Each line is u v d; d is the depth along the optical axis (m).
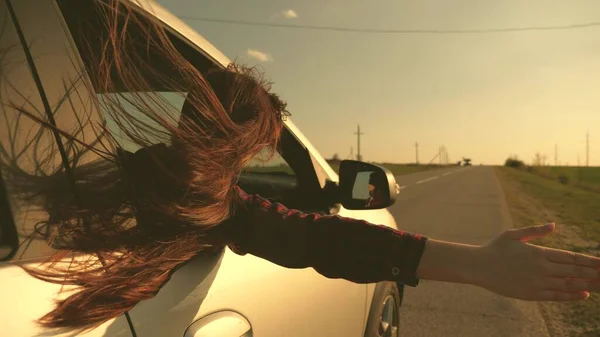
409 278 0.99
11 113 0.92
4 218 0.90
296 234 1.08
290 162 2.36
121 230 1.01
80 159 1.02
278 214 1.13
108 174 1.04
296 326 1.76
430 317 4.75
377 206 2.35
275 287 1.63
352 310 2.35
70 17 1.26
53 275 0.93
